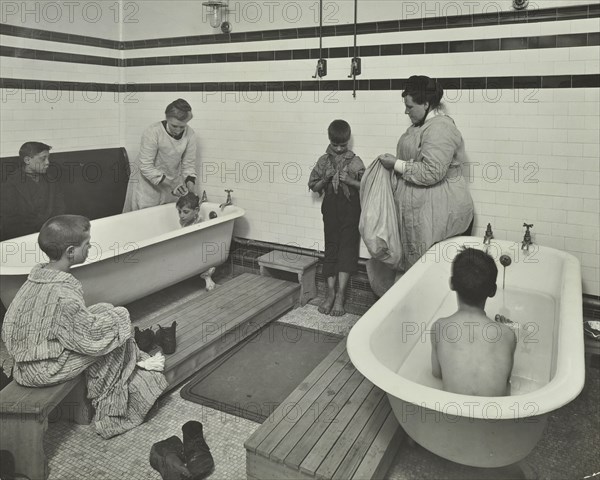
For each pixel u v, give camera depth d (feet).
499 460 6.15
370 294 12.85
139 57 15.14
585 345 9.46
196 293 13.53
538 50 10.27
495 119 10.84
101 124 15.05
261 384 9.35
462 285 6.86
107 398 7.80
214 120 14.32
